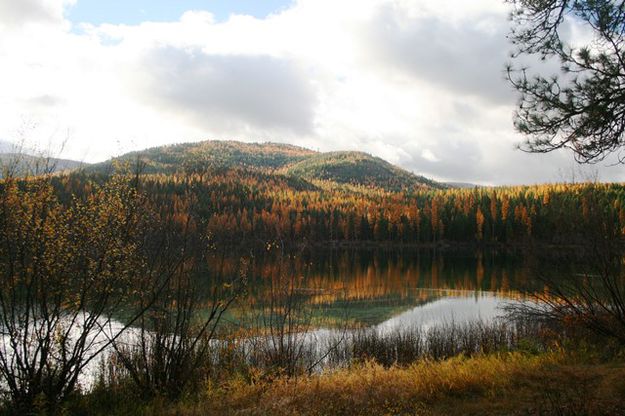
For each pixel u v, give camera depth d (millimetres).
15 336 7094
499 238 100250
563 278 12891
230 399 8305
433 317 28406
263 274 19609
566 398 6711
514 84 6730
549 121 6582
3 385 7871
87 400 7969
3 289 7098
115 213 7703
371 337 18656
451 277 51625
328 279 48594
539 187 114625
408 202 149625
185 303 9148
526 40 6797
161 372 8766
